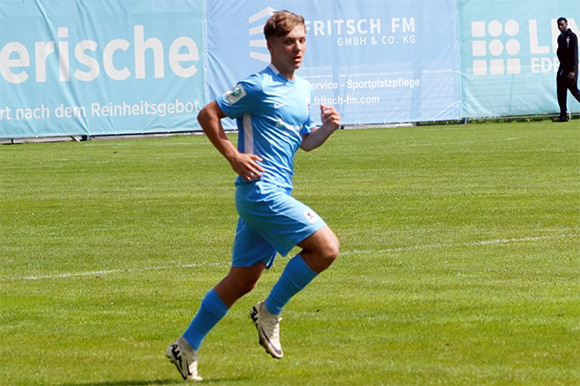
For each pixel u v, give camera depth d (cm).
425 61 7412
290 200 1393
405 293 2014
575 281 2088
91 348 1642
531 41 7525
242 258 1447
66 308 1972
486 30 7481
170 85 7175
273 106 1397
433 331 1683
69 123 7075
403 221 3033
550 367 1420
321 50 7281
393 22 7350
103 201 3738
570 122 7388
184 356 1416
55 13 7012
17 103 6994
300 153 5512
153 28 7125
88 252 2661
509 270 2230
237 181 1424
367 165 4769
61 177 4678
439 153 5256
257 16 7225
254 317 1435
